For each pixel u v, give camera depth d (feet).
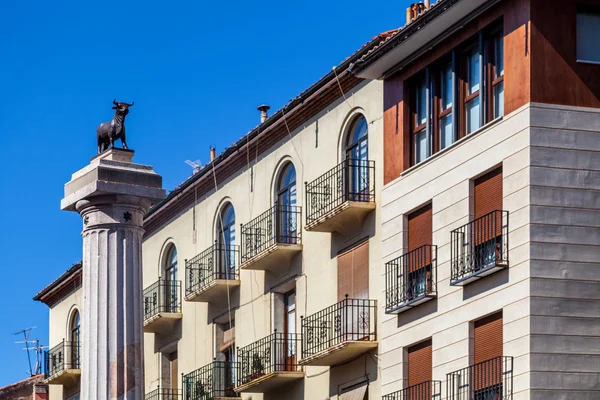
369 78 142.51
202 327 183.93
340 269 150.51
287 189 164.86
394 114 140.46
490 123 124.98
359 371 144.46
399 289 136.05
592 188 120.88
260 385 160.97
